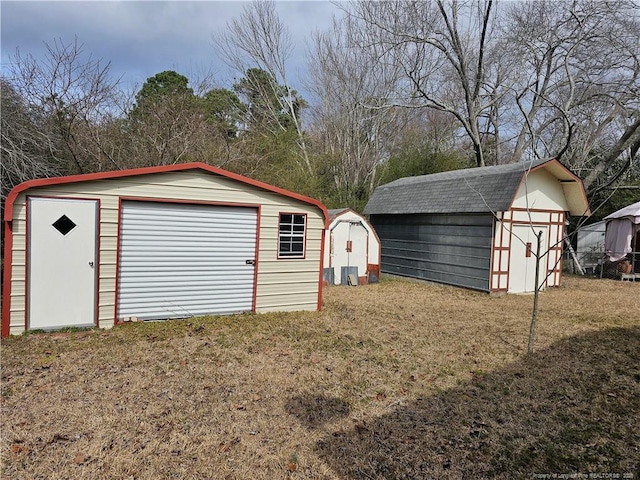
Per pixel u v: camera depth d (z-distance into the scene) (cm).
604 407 408
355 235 1260
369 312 838
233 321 717
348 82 2202
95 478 286
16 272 593
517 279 1145
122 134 1313
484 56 2031
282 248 809
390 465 308
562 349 594
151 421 365
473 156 2364
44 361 500
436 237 1280
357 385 454
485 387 453
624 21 1546
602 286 1283
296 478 292
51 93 1077
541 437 350
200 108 1619
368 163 2205
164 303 706
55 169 1040
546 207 1188
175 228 707
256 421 370
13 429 345
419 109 2281
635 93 1499
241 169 1525
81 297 637
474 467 307
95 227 641
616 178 1524
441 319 785
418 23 1941
